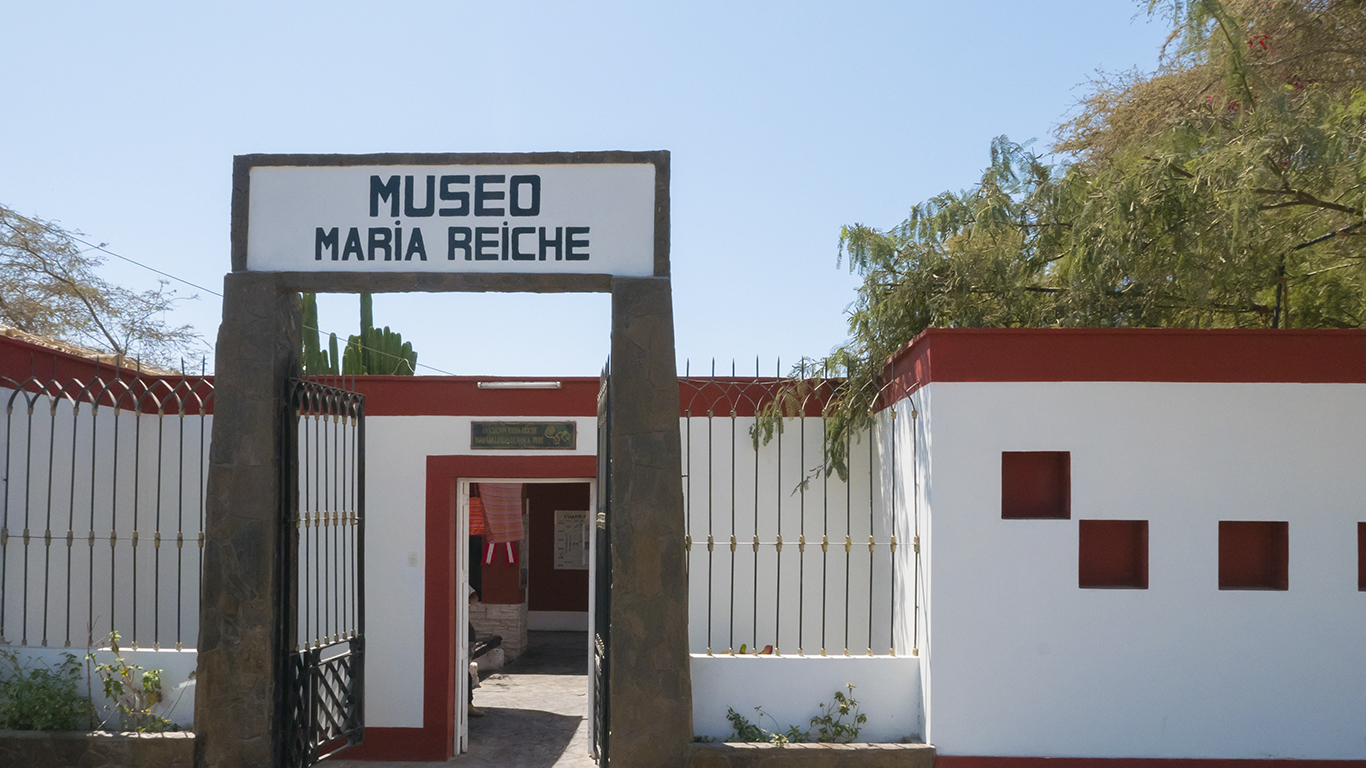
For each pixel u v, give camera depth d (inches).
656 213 227.8
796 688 231.9
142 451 324.8
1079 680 218.4
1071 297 286.2
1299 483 219.9
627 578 219.5
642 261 227.1
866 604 317.1
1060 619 219.5
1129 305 278.2
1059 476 227.8
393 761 325.4
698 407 328.8
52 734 224.4
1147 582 219.8
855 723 230.1
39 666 239.0
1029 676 218.8
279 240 229.1
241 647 220.4
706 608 323.6
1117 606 219.3
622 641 218.8
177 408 328.8
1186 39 271.0
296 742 229.6
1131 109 449.1
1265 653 217.8
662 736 217.9
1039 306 304.0
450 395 335.9
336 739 253.8
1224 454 220.8
